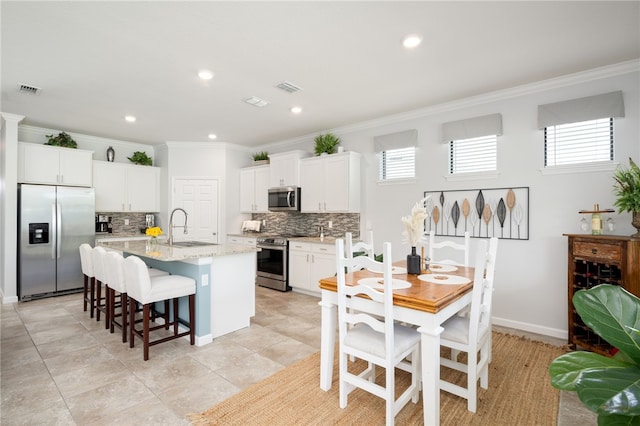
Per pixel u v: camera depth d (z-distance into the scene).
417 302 1.82
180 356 2.79
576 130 3.19
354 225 4.94
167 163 6.16
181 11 2.18
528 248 3.40
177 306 3.06
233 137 5.78
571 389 0.73
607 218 2.97
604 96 2.96
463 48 2.64
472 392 2.02
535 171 3.37
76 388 2.26
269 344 3.06
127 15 2.22
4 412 1.99
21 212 4.42
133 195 5.99
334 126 5.00
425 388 1.82
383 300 1.83
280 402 2.12
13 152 4.42
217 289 3.23
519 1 2.05
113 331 3.30
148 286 2.70
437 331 1.80
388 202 4.53
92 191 5.08
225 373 2.50
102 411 2.01
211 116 4.49
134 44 2.60
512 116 3.51
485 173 3.67
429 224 4.10
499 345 3.03
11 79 3.25
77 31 2.41
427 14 2.19
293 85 3.40
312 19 2.26
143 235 5.79
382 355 1.86
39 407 2.04
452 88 3.47
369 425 1.91
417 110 4.16
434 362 1.80
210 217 6.20
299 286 5.01
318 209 5.02
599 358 0.81
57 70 3.06
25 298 4.47
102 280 3.40
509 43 2.56
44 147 4.80
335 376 2.48
